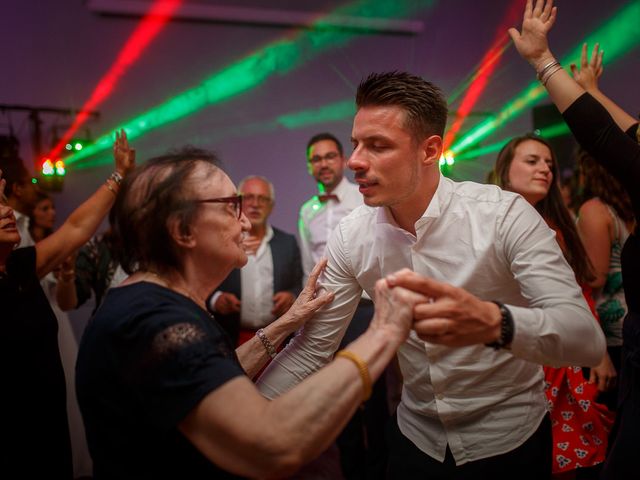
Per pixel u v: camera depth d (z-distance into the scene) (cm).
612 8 468
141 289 98
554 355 105
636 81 449
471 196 135
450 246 134
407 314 96
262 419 84
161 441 91
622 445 136
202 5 570
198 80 578
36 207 353
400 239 139
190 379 87
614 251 234
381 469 287
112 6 545
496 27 598
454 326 97
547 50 144
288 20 589
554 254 122
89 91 548
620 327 234
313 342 147
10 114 524
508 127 591
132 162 193
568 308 110
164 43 568
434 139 127
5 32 528
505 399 138
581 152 244
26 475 153
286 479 293
